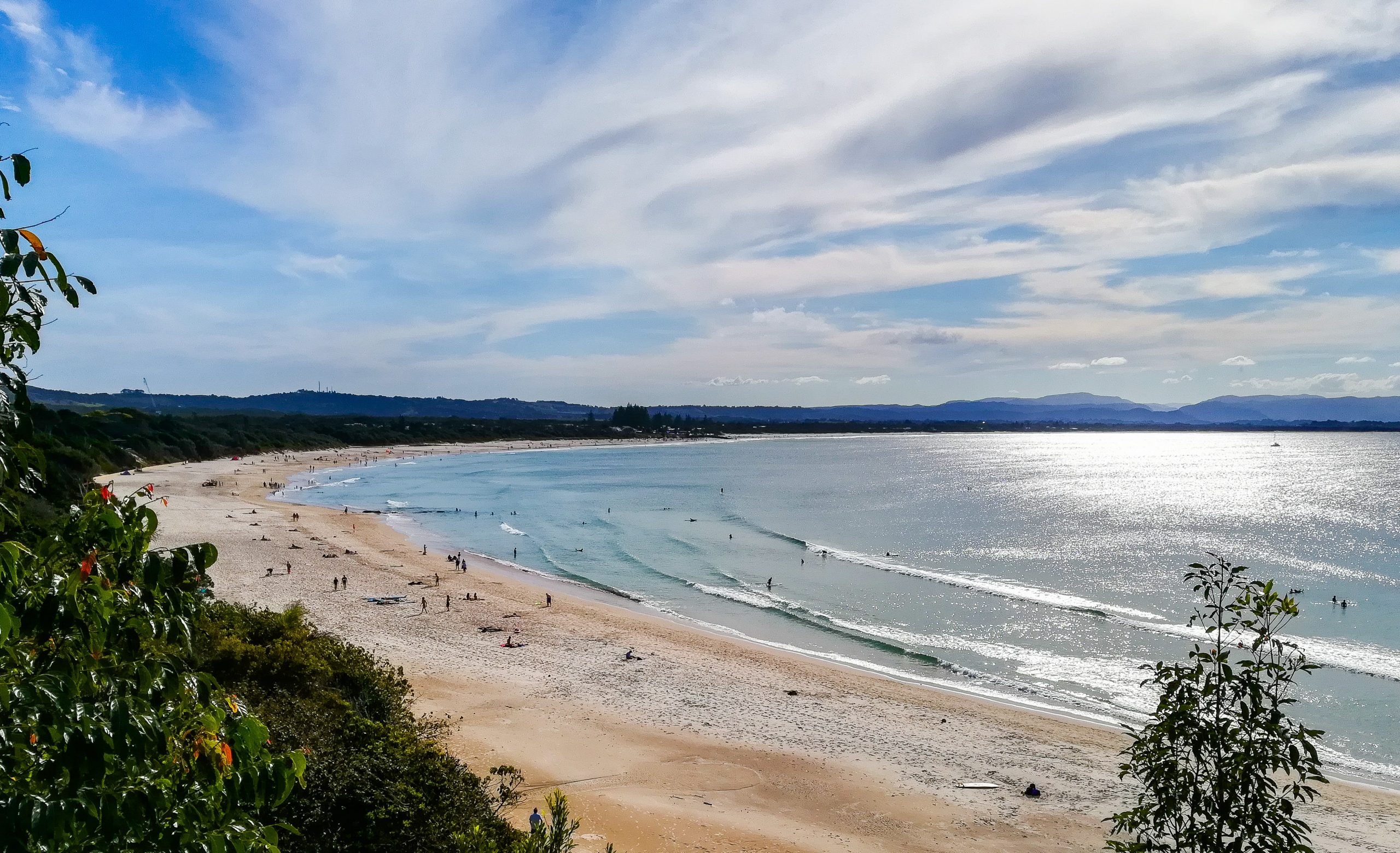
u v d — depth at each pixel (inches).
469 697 1187.3
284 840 458.0
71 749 156.7
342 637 1481.3
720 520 3577.8
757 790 930.7
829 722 1165.7
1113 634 1681.8
